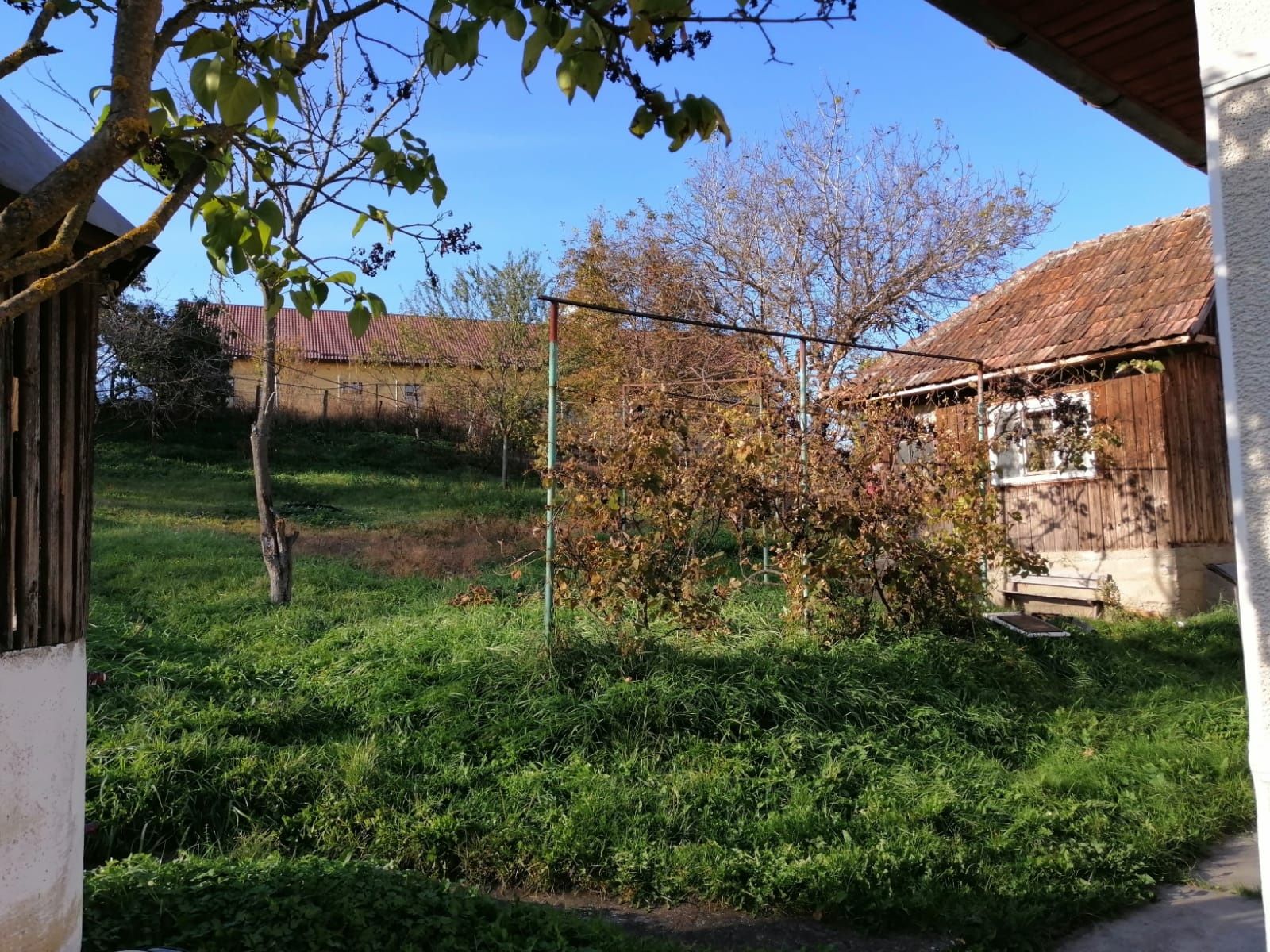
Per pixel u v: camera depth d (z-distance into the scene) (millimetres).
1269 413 2197
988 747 6223
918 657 7418
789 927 4062
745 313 21562
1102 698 7441
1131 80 3486
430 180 2719
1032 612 10992
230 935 3330
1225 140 2322
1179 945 3836
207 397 25312
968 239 20125
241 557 12758
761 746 5719
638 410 7699
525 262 26125
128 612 9242
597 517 7219
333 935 3373
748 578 8312
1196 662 8750
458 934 3564
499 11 2400
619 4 2490
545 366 25531
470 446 26188
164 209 2012
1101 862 4492
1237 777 5707
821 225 20578
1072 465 11539
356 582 11711
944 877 4344
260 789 5043
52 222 1825
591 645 6883
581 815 4801
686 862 4441
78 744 3088
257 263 2617
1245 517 2232
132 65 1918
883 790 5281
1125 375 11406
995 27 3111
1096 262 13469
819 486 8117
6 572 2758
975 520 8875
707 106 2564
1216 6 2355
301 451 25234
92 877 3855
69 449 3072
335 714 6254
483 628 8133
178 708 6059
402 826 4715
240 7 2375
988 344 13141
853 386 9164
